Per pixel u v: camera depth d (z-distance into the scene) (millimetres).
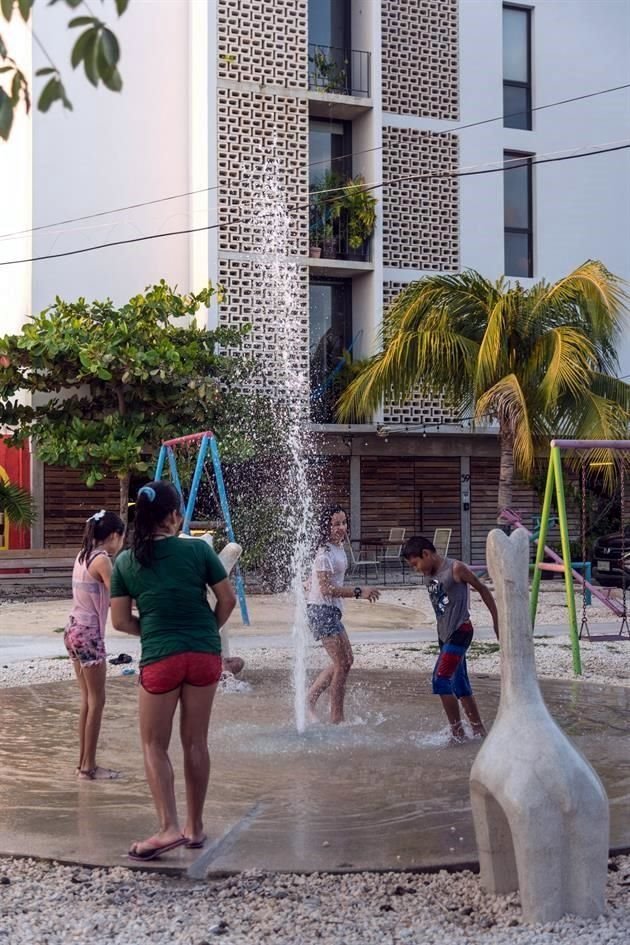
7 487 21453
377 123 25406
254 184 24156
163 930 4836
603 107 28359
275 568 22656
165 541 5918
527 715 5262
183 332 22484
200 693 5902
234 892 5344
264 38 24312
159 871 5660
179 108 24719
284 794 7098
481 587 8695
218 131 23938
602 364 22781
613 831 6285
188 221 24672
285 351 24172
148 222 24438
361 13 25859
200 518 23031
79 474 23516
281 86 24406
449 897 5305
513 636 5355
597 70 28344
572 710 10047
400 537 24453
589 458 21719
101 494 23734
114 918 4969
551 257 27734
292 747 8484
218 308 23734
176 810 6223
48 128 23609
